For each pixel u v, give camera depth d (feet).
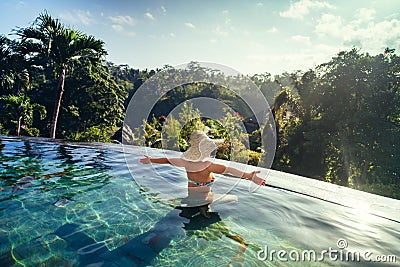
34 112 59.41
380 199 10.13
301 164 42.55
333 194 10.42
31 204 7.20
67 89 70.85
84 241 5.34
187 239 5.74
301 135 43.86
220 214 7.32
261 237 6.08
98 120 77.66
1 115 50.14
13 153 15.23
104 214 6.76
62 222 6.17
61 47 32.83
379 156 36.42
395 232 6.97
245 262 4.98
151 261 4.81
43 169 11.50
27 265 4.43
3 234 5.45
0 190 8.30
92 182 9.64
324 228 6.92
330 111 42.06
